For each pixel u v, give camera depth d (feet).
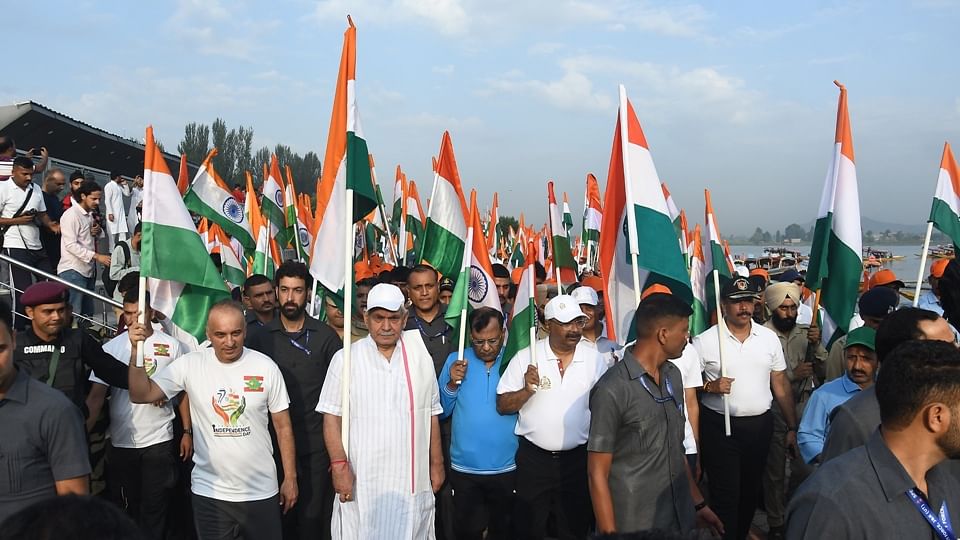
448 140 22.03
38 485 10.63
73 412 11.03
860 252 17.80
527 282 16.89
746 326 18.31
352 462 14.44
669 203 29.96
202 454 14.70
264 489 14.76
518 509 16.60
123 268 29.37
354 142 15.39
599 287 20.68
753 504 18.44
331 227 15.97
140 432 16.63
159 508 16.90
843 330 17.85
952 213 18.08
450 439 17.61
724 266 20.58
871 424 10.11
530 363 16.43
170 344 17.31
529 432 16.30
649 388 11.96
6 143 27.61
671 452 12.07
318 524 17.74
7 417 10.41
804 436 14.23
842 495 7.44
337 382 14.64
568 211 37.40
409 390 14.69
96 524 4.64
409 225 32.53
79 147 49.90
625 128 15.76
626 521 11.87
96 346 15.89
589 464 11.90
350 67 15.55
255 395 14.71
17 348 15.16
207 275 15.71
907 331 10.42
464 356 17.79
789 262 95.09
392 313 14.46
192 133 146.72
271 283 19.69
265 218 27.37
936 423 7.30
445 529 18.48
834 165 18.39
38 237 27.99
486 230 57.16
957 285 11.77
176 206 15.52
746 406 17.94
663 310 11.88
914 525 7.35
